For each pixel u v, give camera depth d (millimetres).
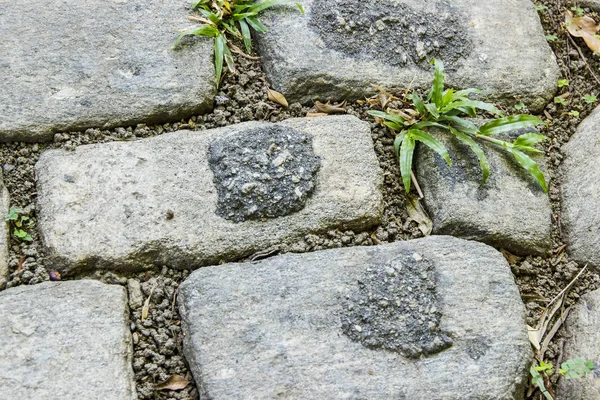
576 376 896
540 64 1055
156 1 1023
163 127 979
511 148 980
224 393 856
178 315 907
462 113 1010
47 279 906
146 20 1011
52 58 980
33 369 855
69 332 873
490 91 1033
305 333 881
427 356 880
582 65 1088
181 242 915
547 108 1050
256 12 1021
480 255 925
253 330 879
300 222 933
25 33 990
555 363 929
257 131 958
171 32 1007
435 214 960
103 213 917
